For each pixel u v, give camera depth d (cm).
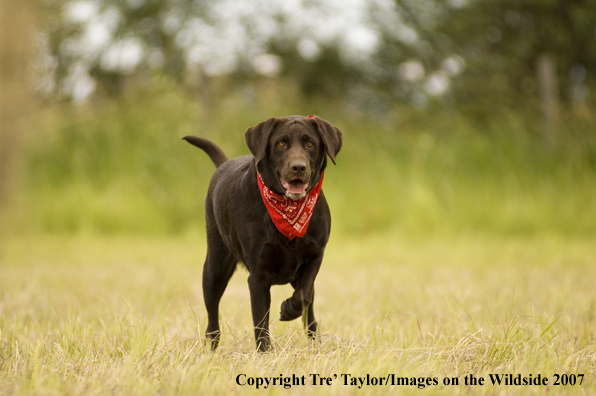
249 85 1767
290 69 2220
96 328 533
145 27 2091
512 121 1444
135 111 1545
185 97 1447
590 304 586
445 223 1259
